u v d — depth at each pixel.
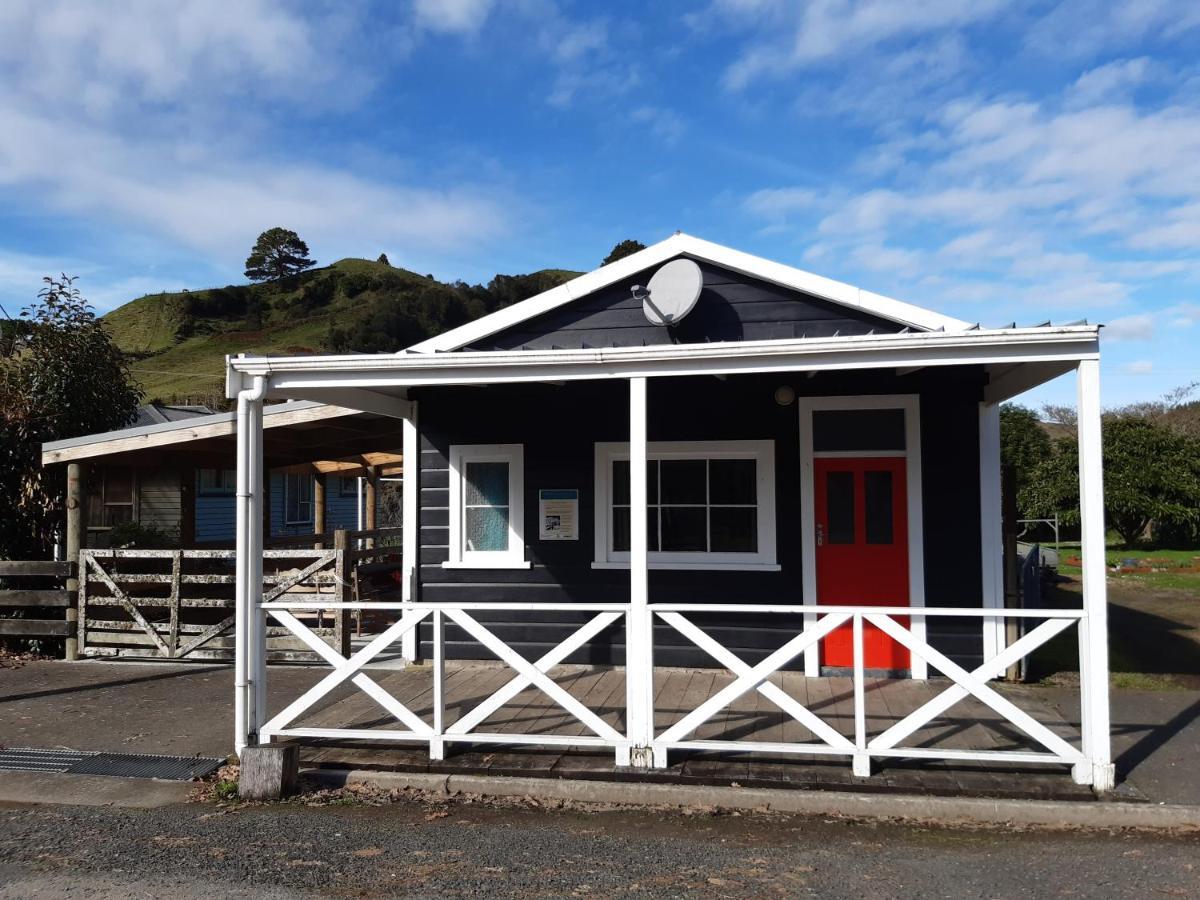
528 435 8.54
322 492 16.27
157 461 11.06
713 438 8.17
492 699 5.88
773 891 4.21
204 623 11.88
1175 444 22.42
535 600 8.45
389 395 8.50
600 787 5.48
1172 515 21.42
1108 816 5.02
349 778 5.79
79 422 11.67
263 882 4.32
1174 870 4.41
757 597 8.02
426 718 6.73
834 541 7.92
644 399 5.97
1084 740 5.30
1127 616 11.69
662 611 5.75
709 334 8.05
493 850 4.75
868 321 7.80
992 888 4.22
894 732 5.45
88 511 15.45
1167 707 6.97
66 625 9.66
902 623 7.77
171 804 5.55
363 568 10.50
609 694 7.26
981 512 7.70
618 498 8.38
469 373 6.21
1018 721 5.36
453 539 8.61
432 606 5.96
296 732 6.05
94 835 4.99
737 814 5.28
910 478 7.80
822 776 5.43
